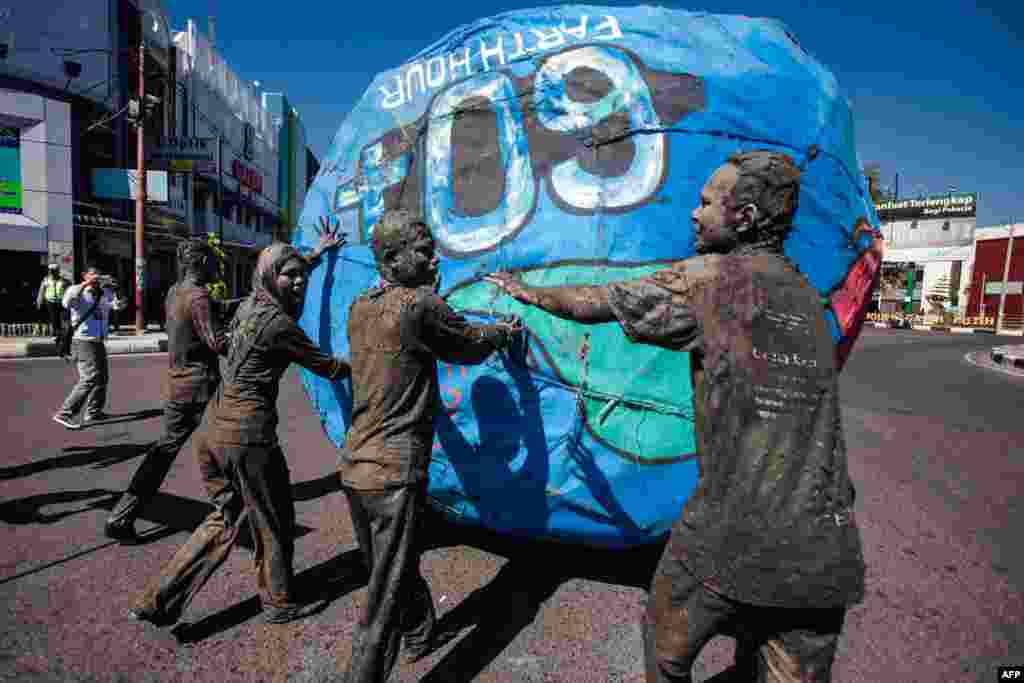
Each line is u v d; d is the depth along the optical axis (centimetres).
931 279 4022
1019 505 396
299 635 234
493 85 245
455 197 245
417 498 194
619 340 218
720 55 230
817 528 125
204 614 248
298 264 232
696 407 140
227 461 224
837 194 240
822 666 131
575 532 239
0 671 206
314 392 294
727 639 238
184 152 1923
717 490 131
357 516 203
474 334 202
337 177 285
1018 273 3478
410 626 213
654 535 233
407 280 197
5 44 1477
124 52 1761
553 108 232
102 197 1672
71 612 246
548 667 215
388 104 276
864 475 464
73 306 550
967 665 222
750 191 137
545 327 223
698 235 150
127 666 212
